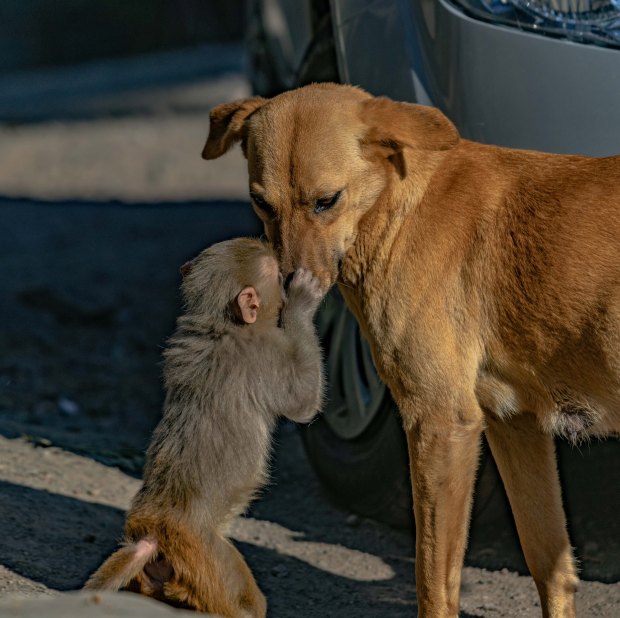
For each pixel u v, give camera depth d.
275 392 5.25
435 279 5.23
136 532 4.99
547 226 5.11
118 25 40.16
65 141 24.00
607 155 5.49
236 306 5.21
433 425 5.21
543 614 5.46
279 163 5.25
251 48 10.37
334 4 6.52
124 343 11.02
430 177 5.36
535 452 5.38
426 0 5.94
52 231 15.55
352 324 6.83
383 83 6.15
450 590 5.25
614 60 5.45
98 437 8.22
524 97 5.59
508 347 5.18
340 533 6.89
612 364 4.95
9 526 6.03
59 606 4.05
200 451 5.06
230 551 5.06
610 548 6.01
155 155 21.72
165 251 14.01
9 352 10.52
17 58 38.47
